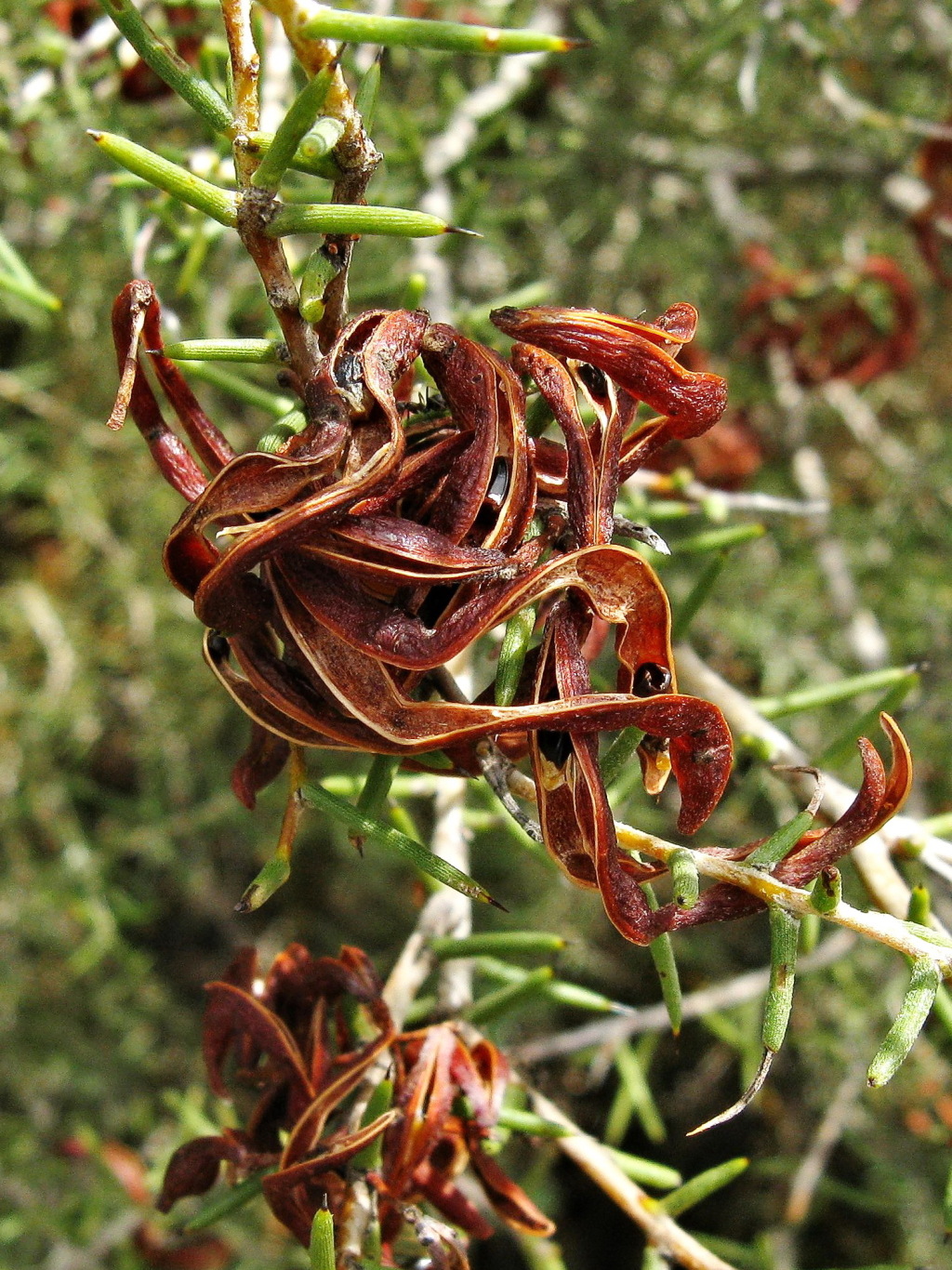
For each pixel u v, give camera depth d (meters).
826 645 0.43
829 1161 0.45
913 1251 0.36
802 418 0.38
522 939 0.16
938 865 0.15
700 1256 0.15
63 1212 0.39
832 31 0.32
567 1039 0.29
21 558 0.54
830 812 0.17
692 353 0.27
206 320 0.27
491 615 0.10
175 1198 0.14
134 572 0.48
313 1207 0.13
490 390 0.10
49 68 0.27
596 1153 0.16
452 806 0.18
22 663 0.50
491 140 0.28
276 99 0.19
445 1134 0.14
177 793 0.49
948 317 0.46
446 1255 0.13
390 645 0.10
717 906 0.11
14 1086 0.46
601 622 0.13
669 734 0.10
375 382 0.10
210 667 0.11
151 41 0.10
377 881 0.51
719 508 0.21
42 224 0.37
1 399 0.48
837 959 0.31
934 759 0.40
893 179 0.41
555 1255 0.21
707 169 0.41
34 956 0.49
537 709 0.10
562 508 0.11
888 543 0.44
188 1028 0.50
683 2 0.41
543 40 0.09
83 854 0.44
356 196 0.10
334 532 0.10
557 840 0.11
